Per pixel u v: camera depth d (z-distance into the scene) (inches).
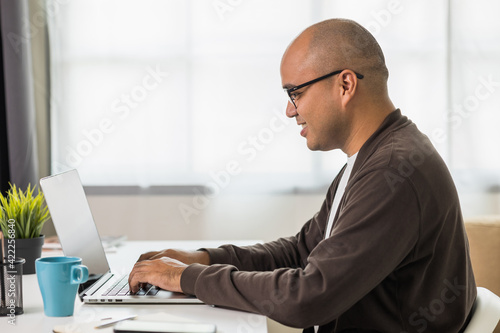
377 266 37.0
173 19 115.8
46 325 36.2
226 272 40.3
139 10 115.6
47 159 113.3
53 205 44.9
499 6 116.0
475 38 116.4
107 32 115.5
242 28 116.3
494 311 41.4
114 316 38.1
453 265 41.7
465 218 77.3
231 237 117.6
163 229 116.7
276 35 116.3
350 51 43.9
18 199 54.6
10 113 105.9
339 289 36.4
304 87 44.6
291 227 117.2
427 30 116.4
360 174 40.8
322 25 45.1
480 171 117.3
